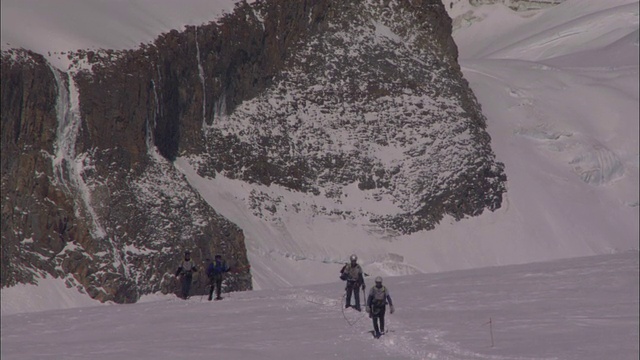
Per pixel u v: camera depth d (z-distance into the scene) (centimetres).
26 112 9756
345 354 4516
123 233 9881
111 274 9331
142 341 5259
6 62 9656
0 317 7556
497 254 13912
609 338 4847
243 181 13088
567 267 9650
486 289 7819
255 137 13538
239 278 10706
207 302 7738
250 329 5653
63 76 10519
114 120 10800
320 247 12762
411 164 14188
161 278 9856
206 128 13150
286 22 14650
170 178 11162
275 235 12519
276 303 7312
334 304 7000
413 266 13025
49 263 9181
